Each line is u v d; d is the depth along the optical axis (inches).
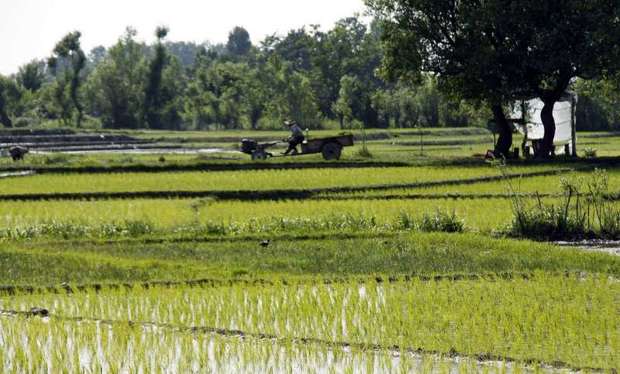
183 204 3363.7
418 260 2224.4
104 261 2267.5
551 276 1983.3
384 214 3014.3
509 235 2684.5
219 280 2015.3
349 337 1536.7
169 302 1815.9
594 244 2532.0
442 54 5482.3
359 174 4355.3
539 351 1418.6
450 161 5036.9
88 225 2815.0
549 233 2672.2
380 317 1651.1
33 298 1889.8
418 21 5570.9
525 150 5733.3
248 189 3698.3
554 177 4131.4
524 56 5290.4
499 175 4170.8
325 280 1996.8
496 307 1702.8
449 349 1443.2
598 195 2920.8
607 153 6560.0
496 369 1333.7
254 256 2338.8
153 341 1529.3
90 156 6136.8
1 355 1450.5
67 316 1717.5
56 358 1425.9
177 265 2202.3
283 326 1617.9
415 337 1518.2
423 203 3284.9
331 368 1370.6
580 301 1737.2
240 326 1632.6
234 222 2834.6
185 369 1385.3
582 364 1349.7
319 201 3395.7
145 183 4050.2
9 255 2359.7
